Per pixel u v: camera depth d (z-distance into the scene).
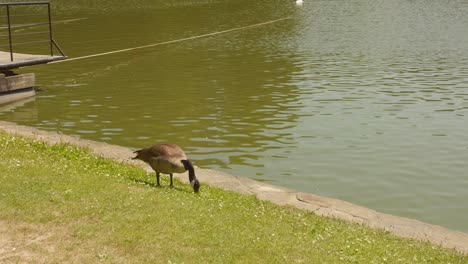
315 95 27.25
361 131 21.58
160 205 10.13
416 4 76.56
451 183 16.66
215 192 12.92
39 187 10.31
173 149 12.22
